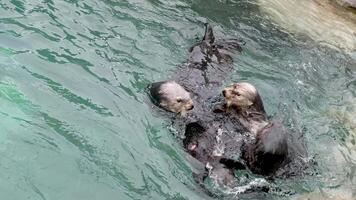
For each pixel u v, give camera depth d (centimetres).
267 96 2717
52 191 1900
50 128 2186
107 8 3180
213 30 3244
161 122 2342
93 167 2041
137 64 2717
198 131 2289
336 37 3641
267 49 3216
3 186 1880
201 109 2427
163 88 2408
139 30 3028
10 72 2472
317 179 2202
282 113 2609
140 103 2431
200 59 2795
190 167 2123
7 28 2797
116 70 2641
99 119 2292
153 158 2144
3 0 3034
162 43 2947
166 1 3441
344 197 2145
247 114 2378
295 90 2839
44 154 2053
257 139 2141
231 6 3688
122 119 2320
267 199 2038
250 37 3316
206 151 2177
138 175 2047
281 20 3703
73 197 1892
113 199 1919
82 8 3123
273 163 2086
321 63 3206
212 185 2036
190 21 3272
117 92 2484
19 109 2259
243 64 2945
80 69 2594
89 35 2886
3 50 2611
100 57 2720
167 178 2058
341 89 2967
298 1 4084
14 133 2125
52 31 2855
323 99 2828
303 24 3734
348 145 2488
